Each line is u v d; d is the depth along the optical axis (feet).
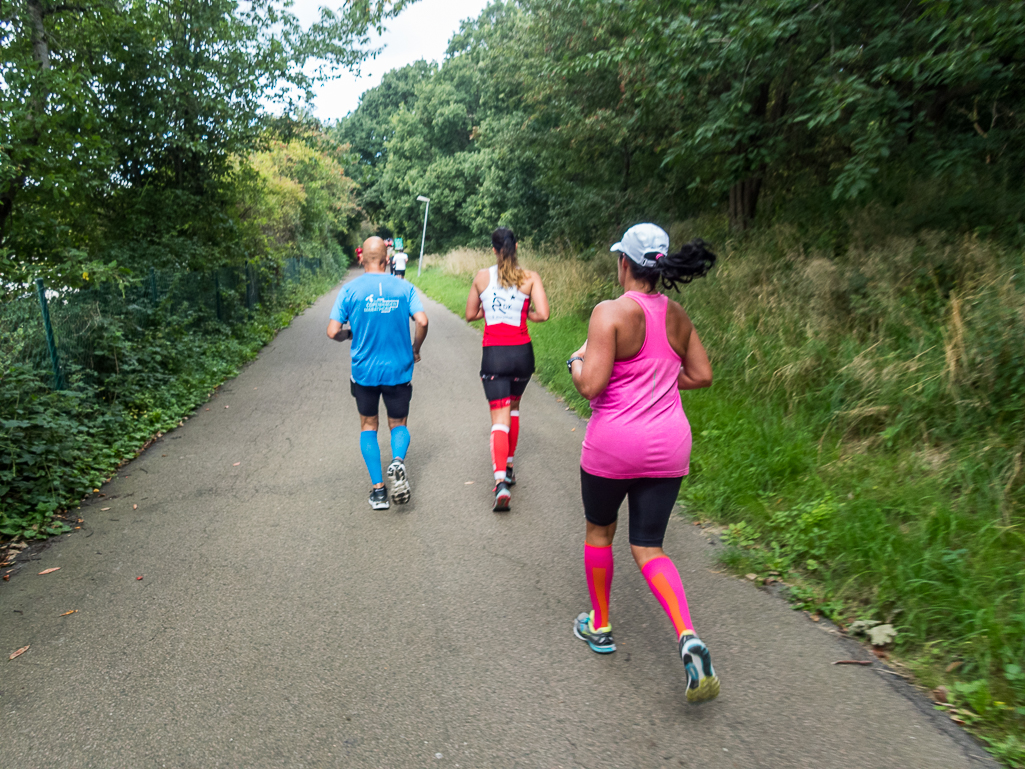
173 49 40.96
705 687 7.38
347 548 12.98
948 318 17.12
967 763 7.18
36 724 8.04
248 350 37.29
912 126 24.75
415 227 165.27
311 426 22.20
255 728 7.95
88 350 22.89
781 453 15.47
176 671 9.09
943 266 20.25
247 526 14.07
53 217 32.58
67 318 21.79
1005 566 10.35
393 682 8.83
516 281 14.67
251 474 17.48
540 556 12.55
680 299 27.27
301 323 55.42
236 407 25.25
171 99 41.01
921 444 14.87
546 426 21.68
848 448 15.71
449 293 73.15
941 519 11.69
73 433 17.53
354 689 8.68
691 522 13.91
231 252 46.24
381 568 12.12
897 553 10.96
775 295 23.30
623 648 9.59
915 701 8.23
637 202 52.54
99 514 14.83
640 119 42.27
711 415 18.94
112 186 41.16
